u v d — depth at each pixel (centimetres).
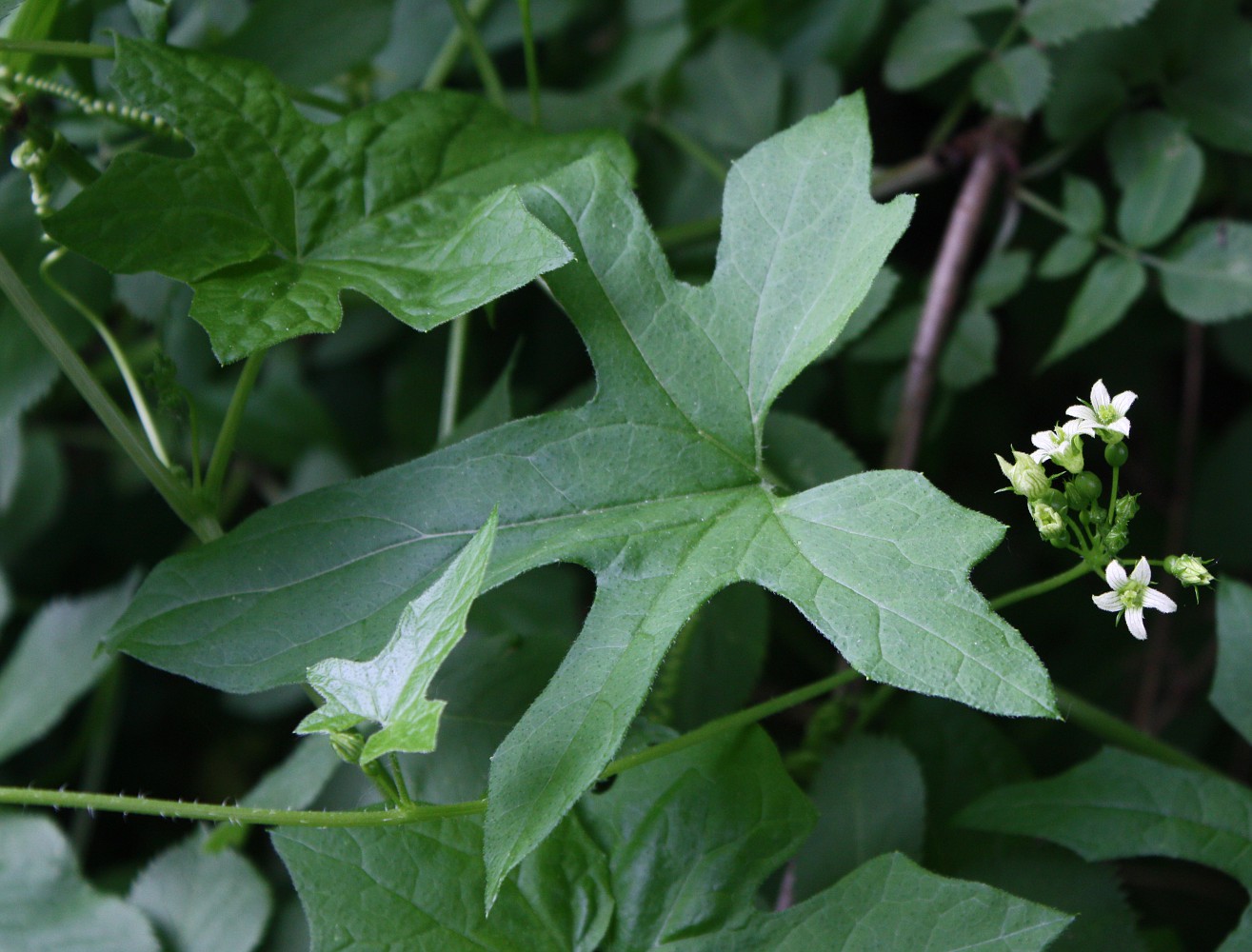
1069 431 49
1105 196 64
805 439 58
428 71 64
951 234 62
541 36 64
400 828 49
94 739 65
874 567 47
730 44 64
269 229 51
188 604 49
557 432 50
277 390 72
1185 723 65
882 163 67
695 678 57
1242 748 65
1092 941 53
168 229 50
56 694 61
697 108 64
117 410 52
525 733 47
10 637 77
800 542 48
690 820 50
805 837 50
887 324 62
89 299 57
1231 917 63
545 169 53
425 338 72
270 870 63
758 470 50
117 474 78
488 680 53
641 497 50
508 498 50
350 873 49
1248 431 67
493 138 54
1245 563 66
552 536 49
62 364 52
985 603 46
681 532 49
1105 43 61
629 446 50
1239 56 60
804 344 50
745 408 50
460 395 60
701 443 50
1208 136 60
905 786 54
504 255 50
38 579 78
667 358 50
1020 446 69
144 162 51
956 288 62
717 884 49
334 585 49
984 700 45
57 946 57
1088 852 52
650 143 64
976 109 66
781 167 51
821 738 58
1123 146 61
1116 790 52
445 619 47
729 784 50
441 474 50
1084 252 61
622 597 48
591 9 66
